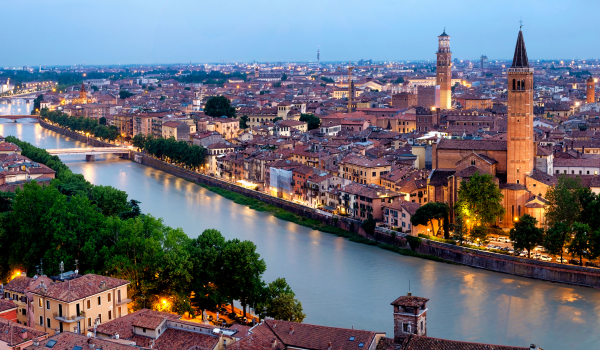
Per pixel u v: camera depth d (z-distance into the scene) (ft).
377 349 435.12
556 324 615.16
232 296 599.57
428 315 635.66
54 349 411.95
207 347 433.48
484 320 624.18
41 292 496.23
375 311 638.12
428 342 405.80
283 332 461.37
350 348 429.79
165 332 458.50
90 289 501.15
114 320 468.75
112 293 513.04
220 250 626.23
